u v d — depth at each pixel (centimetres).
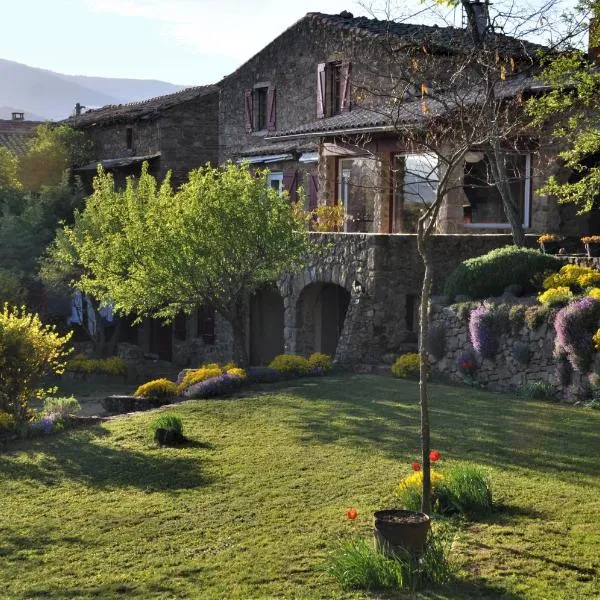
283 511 1046
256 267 1953
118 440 1480
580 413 1408
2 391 1692
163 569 909
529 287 1744
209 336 2914
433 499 971
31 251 3009
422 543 815
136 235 1911
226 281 1956
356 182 2503
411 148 2033
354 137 2338
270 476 1191
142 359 3016
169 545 980
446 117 1537
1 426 1619
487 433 1306
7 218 3052
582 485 1036
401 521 816
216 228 1883
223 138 3294
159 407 1753
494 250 1834
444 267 1997
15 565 962
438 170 2066
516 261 1752
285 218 1939
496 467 1130
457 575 802
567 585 767
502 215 2161
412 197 2264
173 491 1180
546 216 2052
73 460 1389
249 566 888
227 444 1386
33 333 1742
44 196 3225
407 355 1856
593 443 1220
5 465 1402
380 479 1127
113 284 1970
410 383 1747
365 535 934
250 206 1909
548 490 1021
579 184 1636
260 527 1002
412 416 1450
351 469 1184
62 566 948
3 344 1672
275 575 856
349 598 780
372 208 2458
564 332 1495
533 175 2020
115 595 852
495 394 1605
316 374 1917
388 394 1636
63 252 2711
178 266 1880
